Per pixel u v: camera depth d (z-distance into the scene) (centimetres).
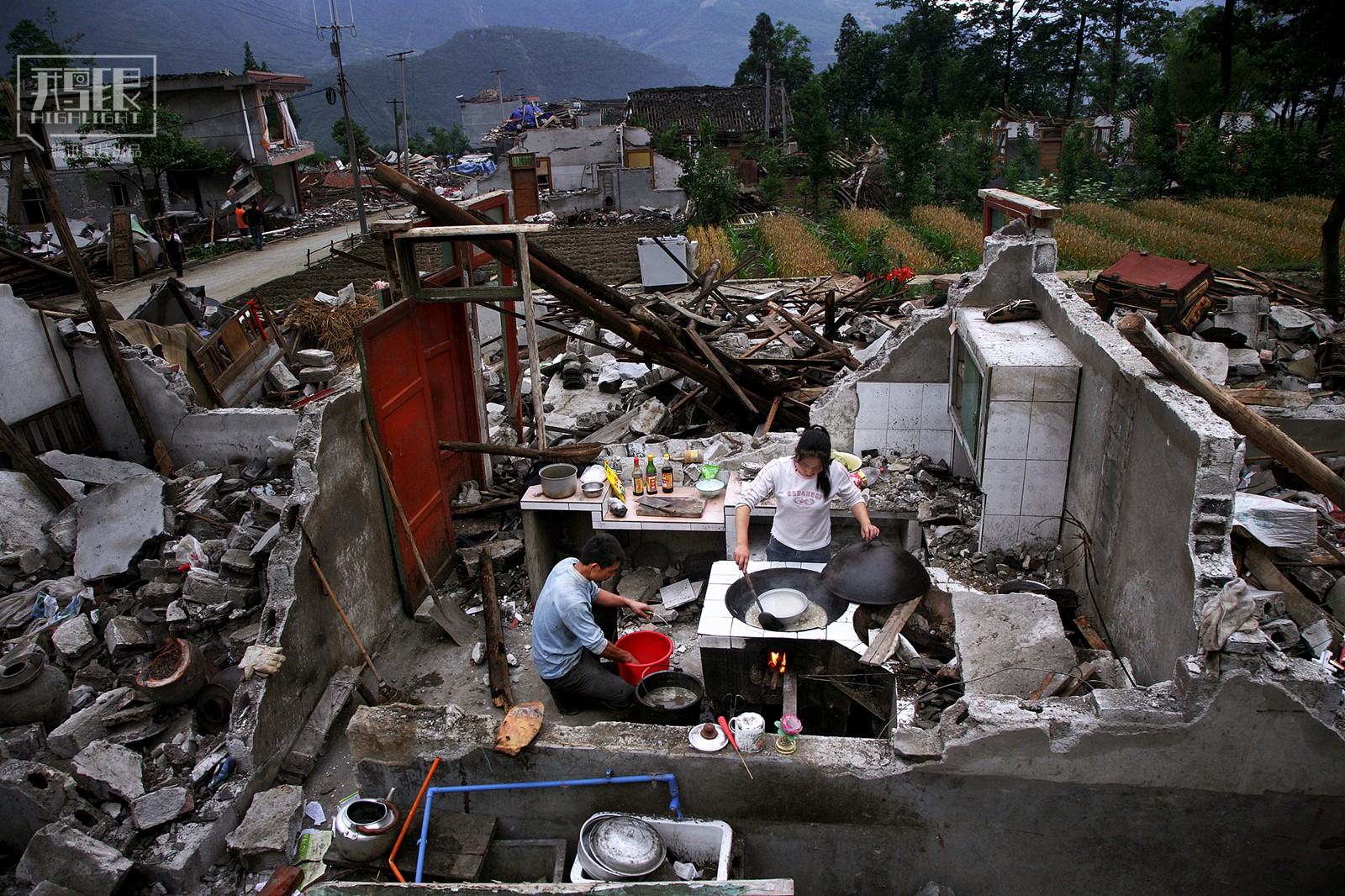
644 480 710
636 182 3441
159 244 2484
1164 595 419
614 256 2406
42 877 434
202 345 1030
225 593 639
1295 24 1712
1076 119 5159
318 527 552
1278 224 2456
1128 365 477
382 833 409
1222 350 929
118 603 655
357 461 608
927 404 725
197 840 443
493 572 715
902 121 3441
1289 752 372
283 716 514
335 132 5609
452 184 4734
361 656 617
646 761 418
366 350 601
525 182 2702
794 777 412
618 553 525
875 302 1385
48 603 641
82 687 565
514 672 616
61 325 867
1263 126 3469
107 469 808
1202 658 374
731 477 720
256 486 827
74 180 2952
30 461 743
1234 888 412
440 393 779
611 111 6206
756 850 433
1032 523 591
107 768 475
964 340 652
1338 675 467
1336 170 3009
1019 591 540
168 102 3359
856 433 748
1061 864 419
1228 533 383
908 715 427
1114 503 491
